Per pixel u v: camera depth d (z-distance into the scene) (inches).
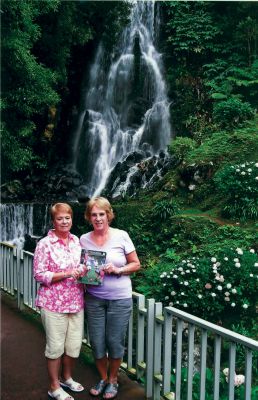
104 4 735.1
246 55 746.2
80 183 689.6
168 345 142.3
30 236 581.3
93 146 764.0
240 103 596.1
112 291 141.0
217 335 123.7
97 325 144.5
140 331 157.9
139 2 789.2
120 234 143.1
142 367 157.6
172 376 186.4
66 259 139.4
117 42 778.8
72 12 658.8
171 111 746.2
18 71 494.3
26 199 647.1
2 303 248.2
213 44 770.8
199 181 485.7
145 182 593.3
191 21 773.9
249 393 113.5
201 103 727.7
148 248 422.0
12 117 534.0
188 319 131.9
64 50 653.9
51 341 140.4
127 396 150.1
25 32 488.7
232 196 424.2
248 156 486.6
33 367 171.3
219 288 286.5
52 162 746.8
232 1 767.7
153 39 799.7
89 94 777.6
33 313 230.5
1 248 271.9
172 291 298.5
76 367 170.1
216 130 605.9
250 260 313.9
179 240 405.4
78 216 526.3
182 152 579.5
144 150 741.9
